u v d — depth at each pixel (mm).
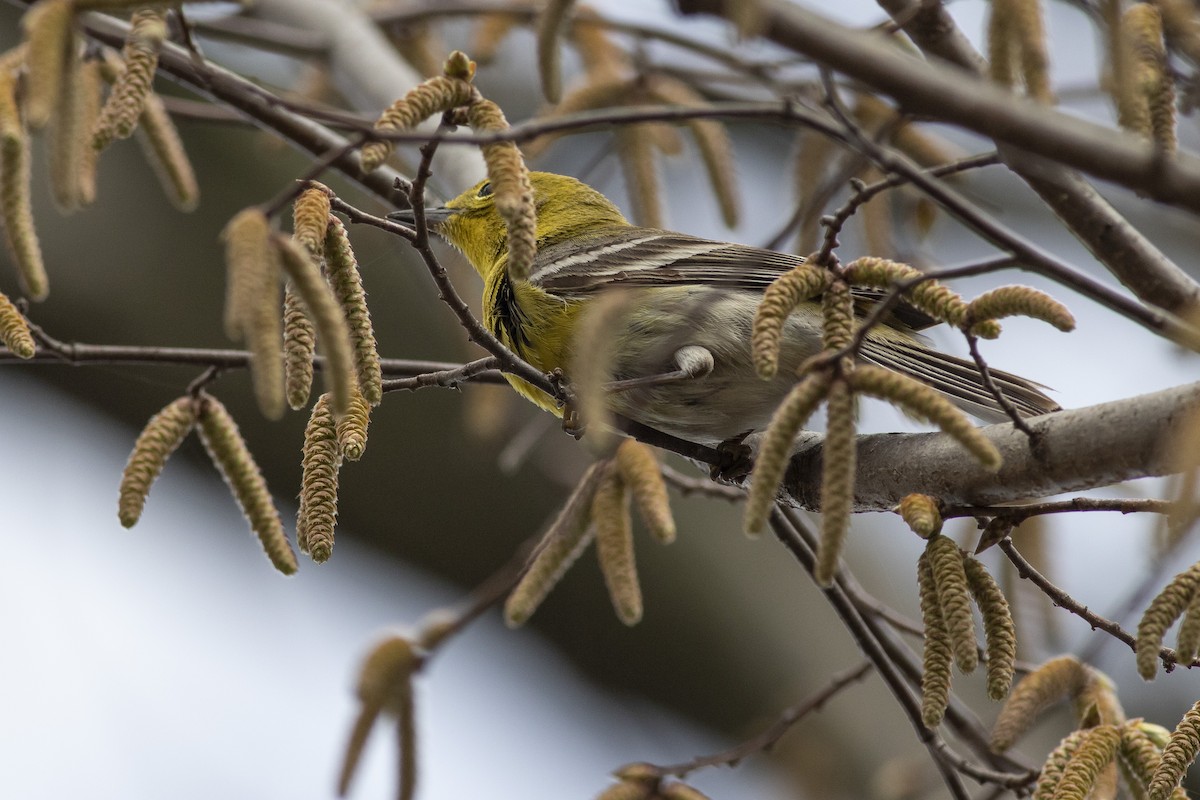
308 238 6914
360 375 7258
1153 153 6172
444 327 17656
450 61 7453
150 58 7871
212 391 16891
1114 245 9156
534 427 13414
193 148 17688
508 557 17875
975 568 7363
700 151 11969
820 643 17828
